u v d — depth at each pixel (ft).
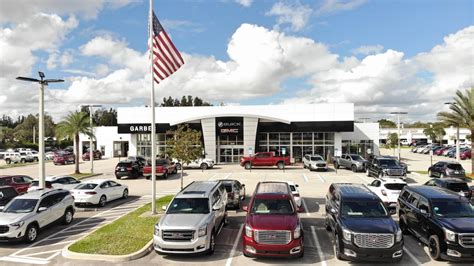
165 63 57.47
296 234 37.68
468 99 110.22
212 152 154.71
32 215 46.65
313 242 44.47
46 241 46.60
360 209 40.73
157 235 39.06
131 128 166.81
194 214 42.14
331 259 38.60
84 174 124.98
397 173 98.84
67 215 54.90
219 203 47.62
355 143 172.55
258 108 160.25
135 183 102.78
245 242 38.27
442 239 37.09
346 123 155.74
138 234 46.14
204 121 154.30
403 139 383.86
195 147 81.61
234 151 156.66
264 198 43.19
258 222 38.63
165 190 89.25
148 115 166.61
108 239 44.16
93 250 40.40
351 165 127.03
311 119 157.28
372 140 172.04
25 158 188.65
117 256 38.52
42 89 69.82
